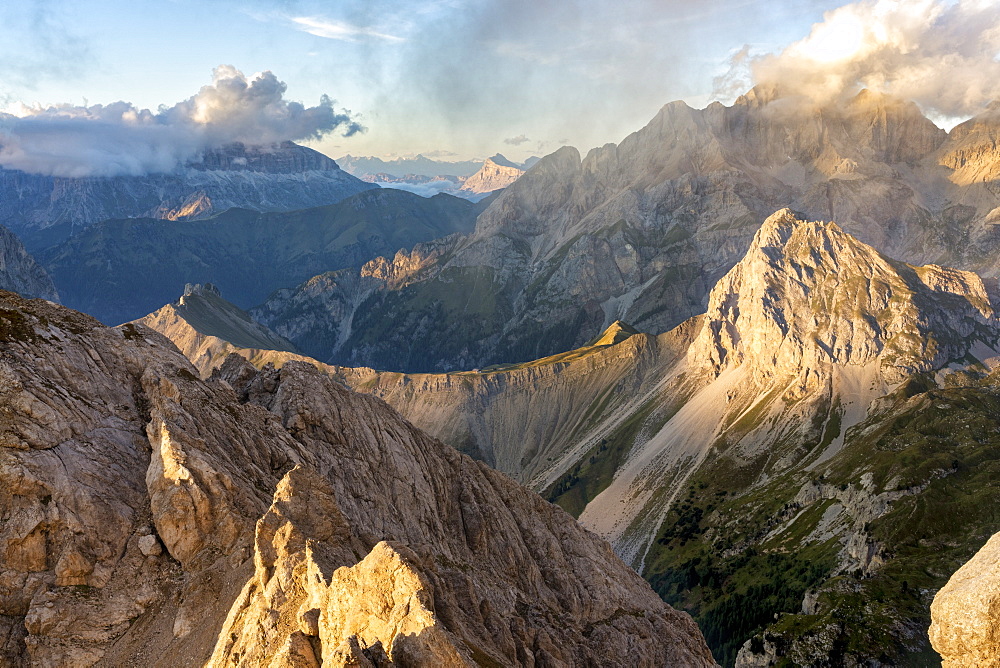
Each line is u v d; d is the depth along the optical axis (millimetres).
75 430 88188
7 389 85188
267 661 69312
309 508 82312
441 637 59125
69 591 79938
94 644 78438
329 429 117500
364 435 121625
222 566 82812
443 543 114188
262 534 78625
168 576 83312
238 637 72938
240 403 110812
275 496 83312
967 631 27344
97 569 81750
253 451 100312
